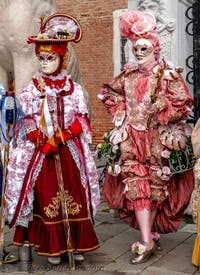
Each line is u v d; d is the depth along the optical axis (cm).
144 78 392
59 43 367
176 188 405
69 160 366
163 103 374
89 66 1141
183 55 525
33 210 369
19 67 480
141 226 384
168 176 385
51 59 367
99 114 1132
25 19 469
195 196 378
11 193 366
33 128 366
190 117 530
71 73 559
